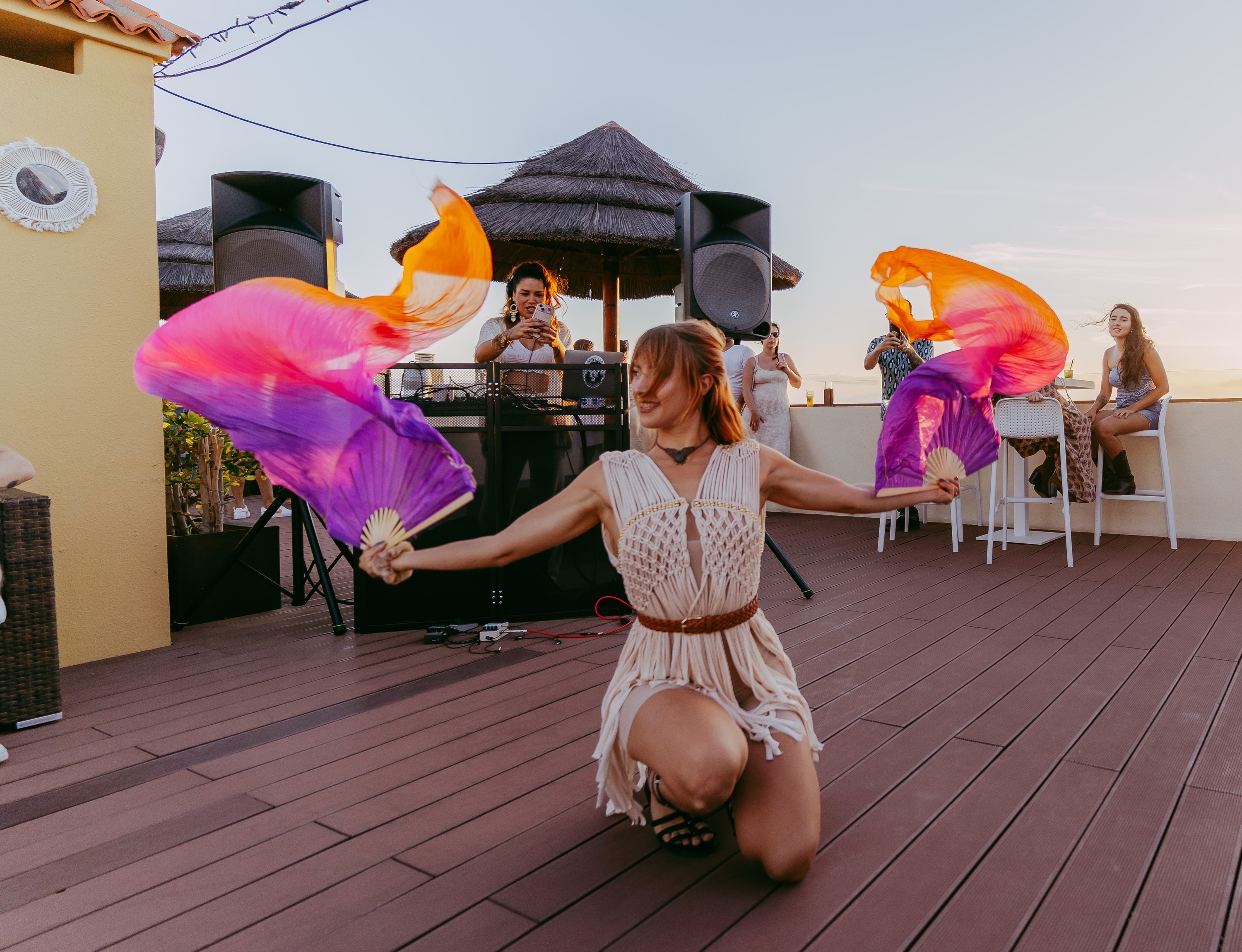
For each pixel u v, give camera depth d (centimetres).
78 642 312
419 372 364
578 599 372
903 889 149
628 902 147
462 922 142
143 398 328
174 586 366
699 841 162
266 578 386
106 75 314
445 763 214
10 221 289
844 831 171
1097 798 184
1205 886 148
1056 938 134
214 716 254
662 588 150
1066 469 490
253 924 144
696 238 405
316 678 291
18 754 226
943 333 183
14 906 151
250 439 144
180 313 138
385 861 164
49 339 301
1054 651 303
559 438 368
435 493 147
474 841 172
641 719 145
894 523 579
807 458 722
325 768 213
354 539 147
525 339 358
